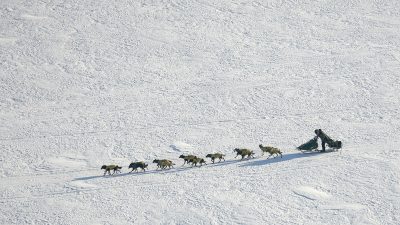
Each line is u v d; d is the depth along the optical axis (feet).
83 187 261.85
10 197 255.91
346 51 492.54
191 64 481.05
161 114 376.48
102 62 488.02
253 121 353.92
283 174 262.47
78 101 409.28
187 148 313.53
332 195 241.55
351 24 558.97
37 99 414.21
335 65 460.14
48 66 477.77
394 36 520.83
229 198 242.37
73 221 229.86
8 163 301.63
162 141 327.26
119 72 466.70
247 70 461.78
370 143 300.61
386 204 232.32
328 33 541.75
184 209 234.79
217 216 228.63
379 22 558.56
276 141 315.99
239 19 585.63
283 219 225.35
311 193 243.40
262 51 506.89
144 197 247.09
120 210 236.63
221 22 579.48
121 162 297.33
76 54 504.02
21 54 499.92
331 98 388.78
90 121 368.68
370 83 413.80
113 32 554.87
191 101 399.65
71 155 311.47
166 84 438.40
